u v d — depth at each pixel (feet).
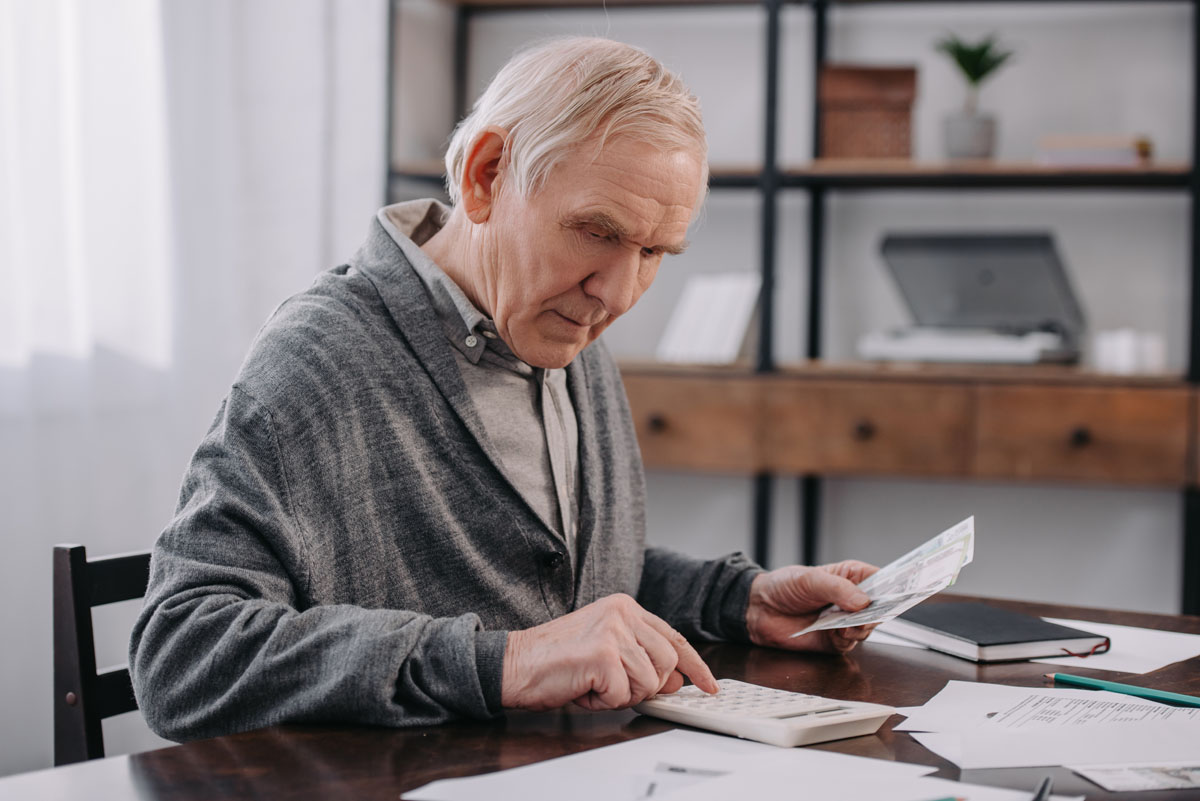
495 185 3.28
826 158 8.41
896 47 9.00
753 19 9.27
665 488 9.68
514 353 3.54
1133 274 8.73
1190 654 3.58
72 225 6.70
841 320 9.27
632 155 3.02
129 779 2.38
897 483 9.27
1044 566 9.04
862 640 3.67
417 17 9.11
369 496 3.31
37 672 6.48
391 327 3.52
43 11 6.37
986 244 8.06
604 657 2.72
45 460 6.54
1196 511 8.02
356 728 2.72
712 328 8.57
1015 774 2.46
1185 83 8.57
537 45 3.34
